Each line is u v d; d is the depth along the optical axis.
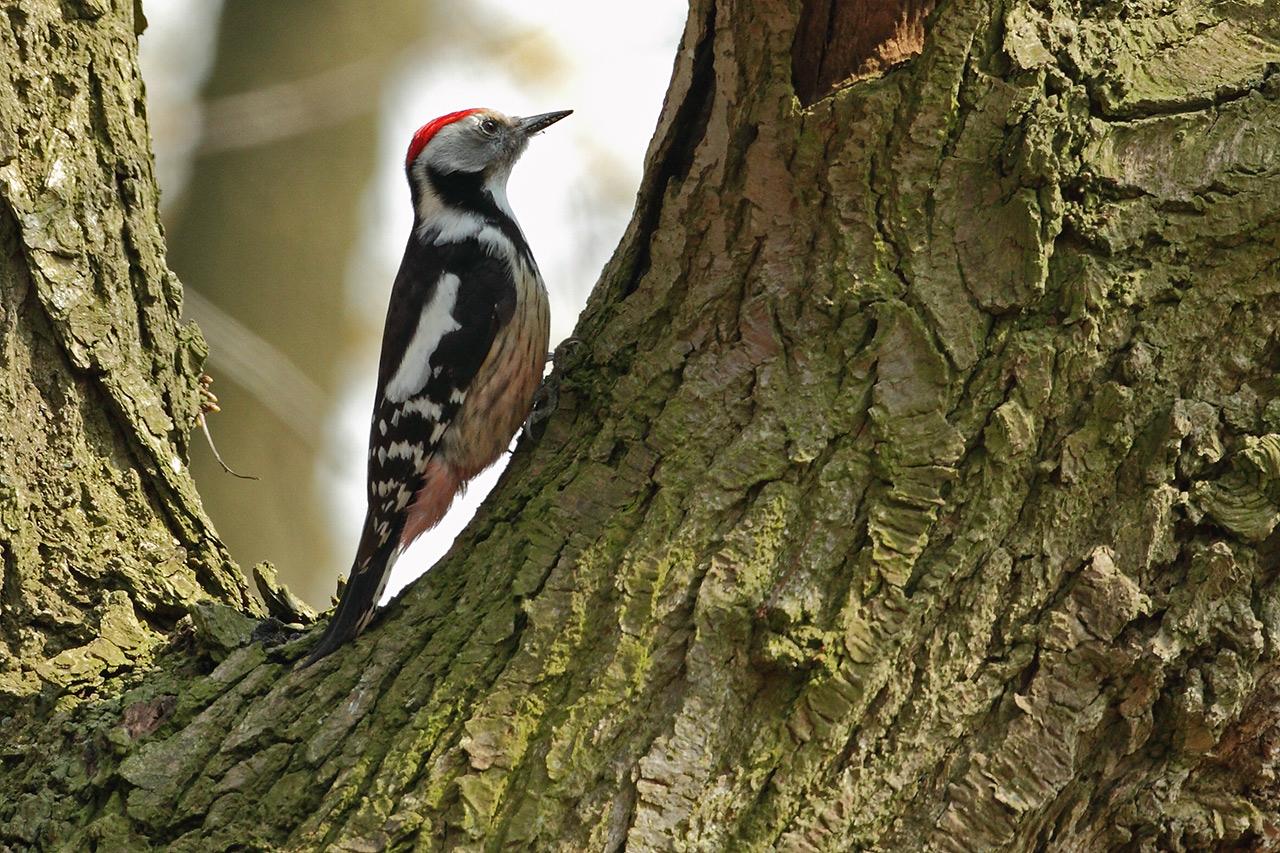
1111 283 6.39
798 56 7.18
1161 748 6.15
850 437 6.46
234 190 15.37
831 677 5.98
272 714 6.82
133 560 8.59
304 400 14.46
